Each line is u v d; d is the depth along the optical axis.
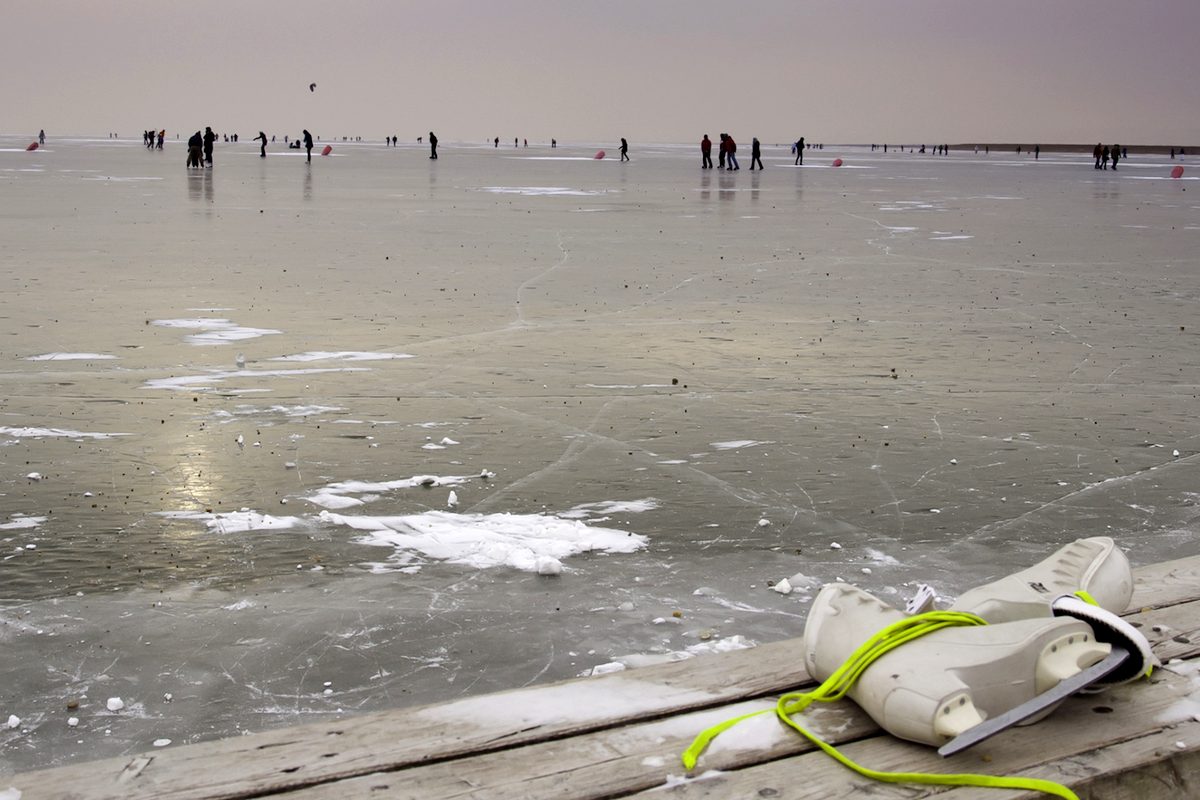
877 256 19.00
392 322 11.70
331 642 4.16
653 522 5.59
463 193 37.84
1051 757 2.54
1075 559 3.23
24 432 7.08
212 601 4.54
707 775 2.46
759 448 6.99
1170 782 2.60
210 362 9.45
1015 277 16.25
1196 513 5.82
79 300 12.81
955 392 8.63
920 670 2.58
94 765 2.45
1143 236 23.38
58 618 4.34
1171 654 3.08
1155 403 8.30
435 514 5.66
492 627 4.31
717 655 3.11
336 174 52.91
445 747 2.54
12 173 49.31
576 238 21.81
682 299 13.76
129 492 5.94
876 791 2.40
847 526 5.57
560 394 8.45
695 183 48.22
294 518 5.57
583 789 2.40
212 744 2.55
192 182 43.00
